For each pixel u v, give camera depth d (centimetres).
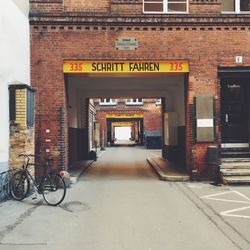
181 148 1919
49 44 1357
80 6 1371
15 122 1087
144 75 1447
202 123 1368
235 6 1444
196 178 1377
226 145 1557
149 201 1019
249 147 1550
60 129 1354
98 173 1692
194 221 804
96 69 1372
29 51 1342
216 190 1188
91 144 3384
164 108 2412
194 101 1372
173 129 2128
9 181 1047
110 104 4450
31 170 1144
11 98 1088
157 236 693
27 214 866
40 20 1345
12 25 1122
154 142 4169
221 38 1379
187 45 1377
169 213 878
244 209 918
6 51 1061
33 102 1177
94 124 3653
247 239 673
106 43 1368
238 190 1187
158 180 1424
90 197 1079
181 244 645
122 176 1568
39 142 1350
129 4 1376
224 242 655
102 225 771
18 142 1084
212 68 1378
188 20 1371
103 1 1376
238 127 1566
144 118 4434
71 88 1978
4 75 1046
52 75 1356
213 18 1373
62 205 966
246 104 1571
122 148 4394
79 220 812
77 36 1362
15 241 661
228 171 1336
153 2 1418
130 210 911
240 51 1380
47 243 650
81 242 656
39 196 1080
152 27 1373
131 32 1372
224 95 1570
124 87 2125
